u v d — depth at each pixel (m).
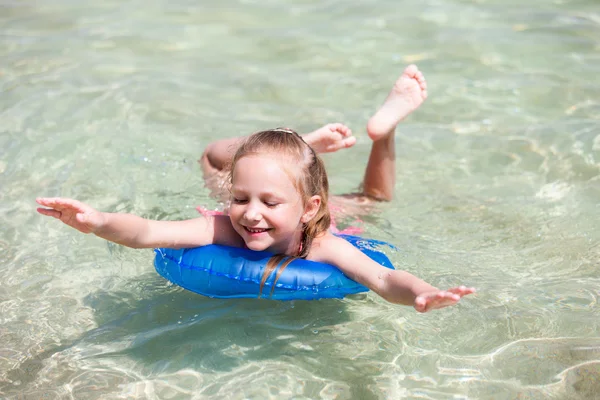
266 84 5.66
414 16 7.05
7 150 4.45
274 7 7.41
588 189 4.11
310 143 3.75
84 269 3.44
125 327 3.03
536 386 2.64
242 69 5.95
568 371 2.71
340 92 5.53
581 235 3.67
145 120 4.96
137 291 3.29
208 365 2.79
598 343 2.85
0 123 4.77
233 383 2.70
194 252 3.15
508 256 3.53
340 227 3.79
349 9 7.30
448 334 2.96
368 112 5.21
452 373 2.73
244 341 2.93
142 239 3.01
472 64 5.96
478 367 2.76
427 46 6.34
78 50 6.19
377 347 2.89
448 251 3.58
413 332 2.98
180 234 3.15
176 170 4.31
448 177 4.37
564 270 3.39
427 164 4.52
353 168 4.50
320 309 3.15
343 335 2.97
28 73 5.64
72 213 2.74
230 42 6.52
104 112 5.03
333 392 2.65
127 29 6.76
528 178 4.31
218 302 3.20
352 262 3.01
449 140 4.81
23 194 4.02
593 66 5.81
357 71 5.89
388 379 2.71
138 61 6.03
